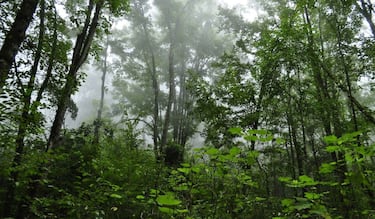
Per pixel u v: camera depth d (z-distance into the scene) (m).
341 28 10.47
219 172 3.05
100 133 11.65
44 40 8.53
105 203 4.43
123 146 7.91
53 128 6.84
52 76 8.33
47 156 4.75
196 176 3.27
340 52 10.34
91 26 8.22
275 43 10.33
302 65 11.43
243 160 2.76
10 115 4.23
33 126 4.73
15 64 7.43
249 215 3.91
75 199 4.45
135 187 4.71
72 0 10.06
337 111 10.52
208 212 3.43
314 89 12.41
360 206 4.23
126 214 4.23
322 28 12.84
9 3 8.12
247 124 8.95
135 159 6.52
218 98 10.13
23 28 5.73
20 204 5.43
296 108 11.48
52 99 7.91
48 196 5.91
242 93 9.79
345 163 2.37
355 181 2.13
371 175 3.05
